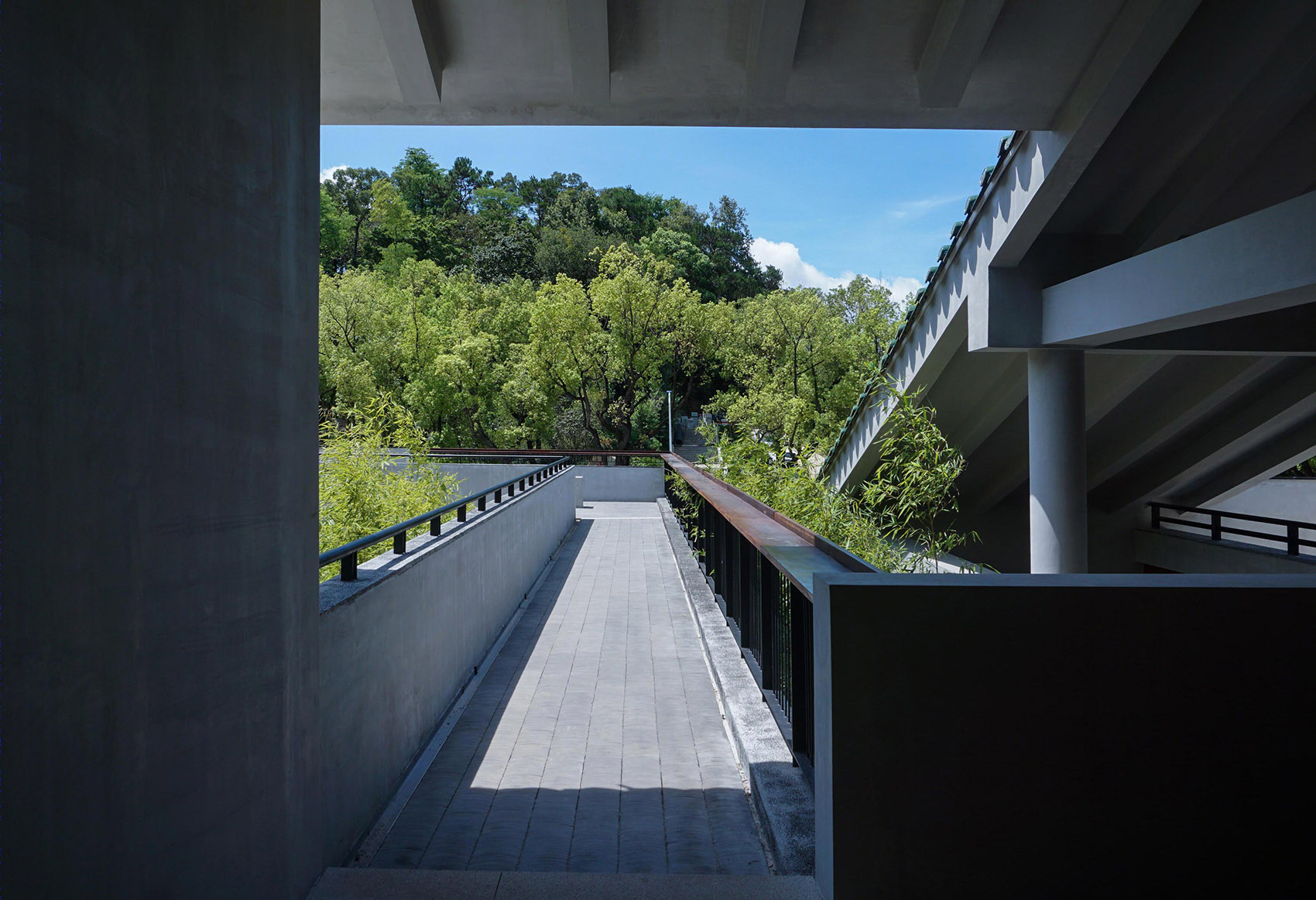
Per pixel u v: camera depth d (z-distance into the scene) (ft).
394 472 26.30
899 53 15.78
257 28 7.38
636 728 15.48
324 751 9.58
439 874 8.59
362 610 11.16
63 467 4.69
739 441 31.63
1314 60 18.84
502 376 98.32
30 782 4.40
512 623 24.26
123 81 5.30
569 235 160.45
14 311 4.27
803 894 8.02
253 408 7.27
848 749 7.50
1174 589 7.55
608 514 55.77
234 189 6.91
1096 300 21.67
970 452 38.50
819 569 10.11
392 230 174.70
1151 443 36.65
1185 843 7.52
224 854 6.65
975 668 7.51
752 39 14.67
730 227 195.00
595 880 8.37
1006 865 7.51
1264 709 7.52
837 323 106.22
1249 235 16.15
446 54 14.98
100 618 5.03
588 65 14.79
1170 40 16.70
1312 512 45.83
